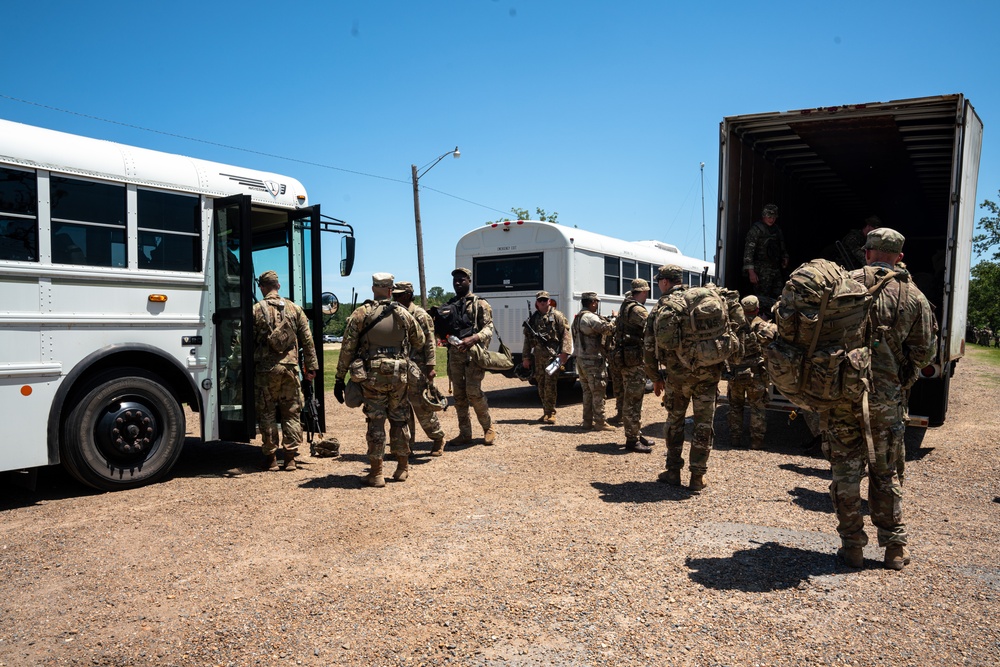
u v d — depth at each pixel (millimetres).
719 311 5422
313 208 7344
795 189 11297
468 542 4484
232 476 6469
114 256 5969
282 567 4086
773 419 9531
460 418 7879
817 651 3004
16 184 5398
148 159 6227
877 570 3941
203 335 6578
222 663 2975
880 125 8438
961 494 5711
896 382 3965
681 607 3455
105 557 4277
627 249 13320
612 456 7145
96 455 5727
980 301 49406
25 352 5375
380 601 3578
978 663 2898
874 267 4102
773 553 4207
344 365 5965
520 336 11906
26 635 3266
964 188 7379
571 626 3266
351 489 5898
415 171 23797
